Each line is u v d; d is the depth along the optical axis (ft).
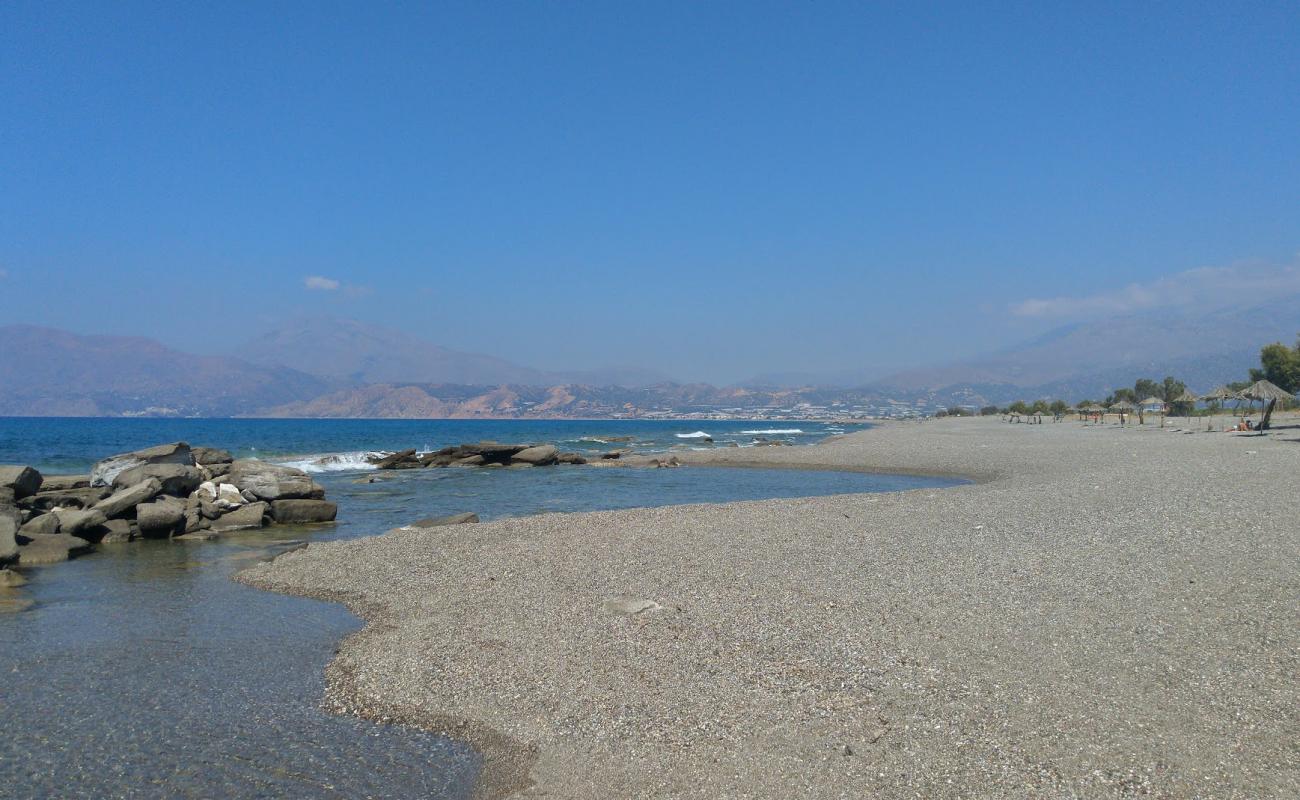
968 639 34.99
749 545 58.75
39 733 29.63
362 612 46.78
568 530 67.00
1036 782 22.61
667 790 23.65
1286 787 21.79
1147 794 21.74
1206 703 27.22
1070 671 30.66
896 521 67.97
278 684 34.71
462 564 56.29
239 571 59.26
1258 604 37.76
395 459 172.04
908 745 25.26
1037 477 111.96
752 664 33.04
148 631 43.11
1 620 45.42
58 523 71.92
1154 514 64.54
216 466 99.60
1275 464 101.81
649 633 37.83
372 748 28.04
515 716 29.73
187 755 27.73
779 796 22.80
